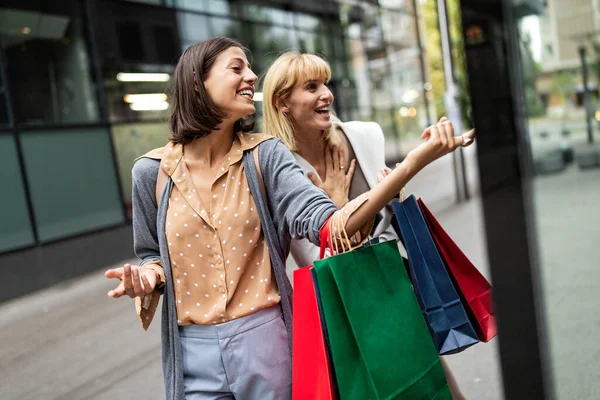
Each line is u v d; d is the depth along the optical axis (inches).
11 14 330.3
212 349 62.6
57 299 298.4
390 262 59.6
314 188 60.5
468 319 62.4
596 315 100.3
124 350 189.0
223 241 62.6
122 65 389.1
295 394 57.4
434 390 58.8
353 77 679.1
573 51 79.9
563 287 112.0
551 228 123.6
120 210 380.8
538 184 120.6
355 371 55.7
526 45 73.5
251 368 61.8
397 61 785.6
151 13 413.7
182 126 63.9
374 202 56.1
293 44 574.6
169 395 64.8
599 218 117.9
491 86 53.7
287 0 567.8
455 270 65.1
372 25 725.3
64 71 357.1
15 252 318.0
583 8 78.9
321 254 58.3
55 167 345.4
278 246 64.2
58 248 339.9
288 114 82.7
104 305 261.7
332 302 55.7
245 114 63.6
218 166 65.1
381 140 85.0
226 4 484.1
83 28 369.7
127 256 380.2
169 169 64.8
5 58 326.0
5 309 293.0
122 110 387.2
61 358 193.3
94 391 157.0
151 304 64.8
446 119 56.6
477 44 53.6
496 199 54.8
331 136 83.3
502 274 55.7
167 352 65.1
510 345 56.2
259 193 63.6
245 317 62.6
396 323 57.6
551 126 88.7
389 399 54.9
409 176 56.0
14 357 205.3
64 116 353.7
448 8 425.4
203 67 62.8
